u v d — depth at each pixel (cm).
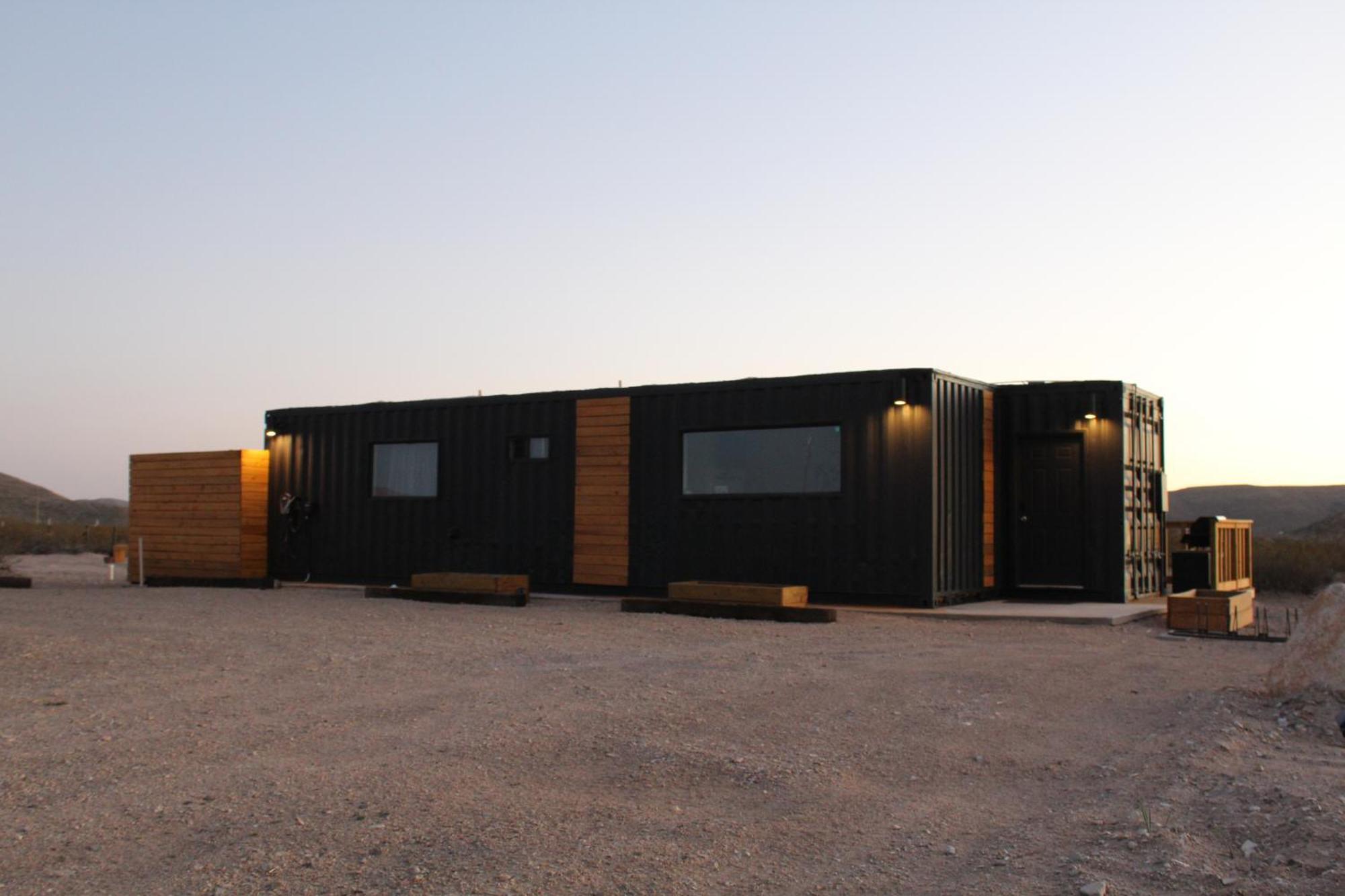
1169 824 496
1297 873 429
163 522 2100
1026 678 912
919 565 1472
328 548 1991
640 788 589
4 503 9206
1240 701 792
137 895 442
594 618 1441
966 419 1585
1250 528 1858
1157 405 1769
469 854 482
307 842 498
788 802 564
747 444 1625
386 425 1942
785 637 1218
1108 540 1588
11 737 700
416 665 1002
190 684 898
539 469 1792
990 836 508
